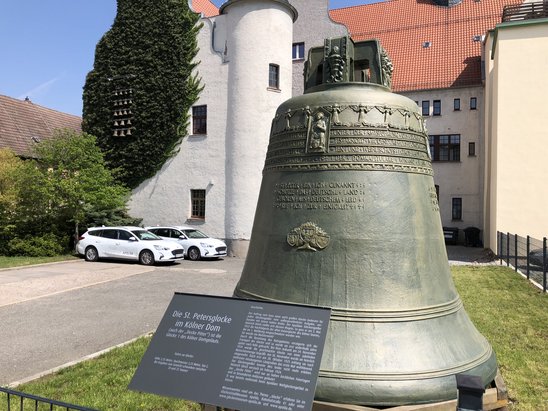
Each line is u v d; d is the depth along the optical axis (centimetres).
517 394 561
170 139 2548
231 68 2350
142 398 555
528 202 2084
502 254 2019
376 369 316
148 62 2572
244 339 310
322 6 2827
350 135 368
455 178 3206
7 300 1206
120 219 2509
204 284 1472
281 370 288
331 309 323
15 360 729
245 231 2331
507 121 2122
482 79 3125
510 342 774
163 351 320
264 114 2309
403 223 363
